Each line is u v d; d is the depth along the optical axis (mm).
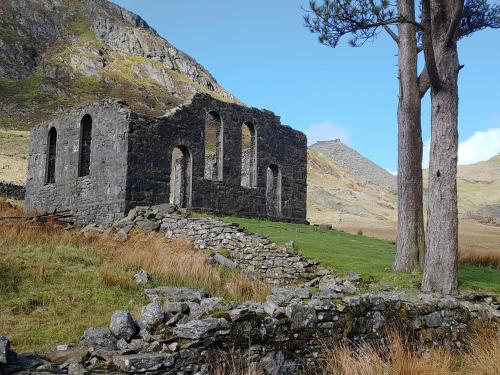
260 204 29766
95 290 11914
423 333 8922
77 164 25625
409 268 15609
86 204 24547
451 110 12867
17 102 118438
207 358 6293
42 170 28156
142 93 142000
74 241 17422
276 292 8625
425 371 7391
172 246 17922
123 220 21406
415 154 16391
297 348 7227
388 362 7492
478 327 9820
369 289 12969
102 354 6094
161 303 11203
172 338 6270
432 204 12891
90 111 25219
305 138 33719
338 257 17203
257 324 6891
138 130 23406
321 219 69938
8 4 179750
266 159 30562
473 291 12656
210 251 17547
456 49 13039
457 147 12906
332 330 7699
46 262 13711
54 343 8477
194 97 26609
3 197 33719
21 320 9680
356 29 14680
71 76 146875
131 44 187000
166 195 24203
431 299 9750
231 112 28656
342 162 159875
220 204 27344
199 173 26406
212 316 6688
